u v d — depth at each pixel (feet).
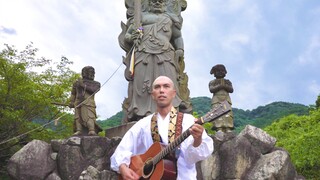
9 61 53.62
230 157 24.99
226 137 25.70
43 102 51.21
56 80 57.72
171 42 32.30
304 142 50.24
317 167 52.70
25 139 52.85
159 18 31.01
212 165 25.31
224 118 28.48
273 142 26.03
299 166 51.31
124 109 30.48
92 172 24.26
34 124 51.70
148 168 13.47
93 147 25.43
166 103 13.98
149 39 29.96
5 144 51.39
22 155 25.27
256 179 24.45
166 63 29.63
